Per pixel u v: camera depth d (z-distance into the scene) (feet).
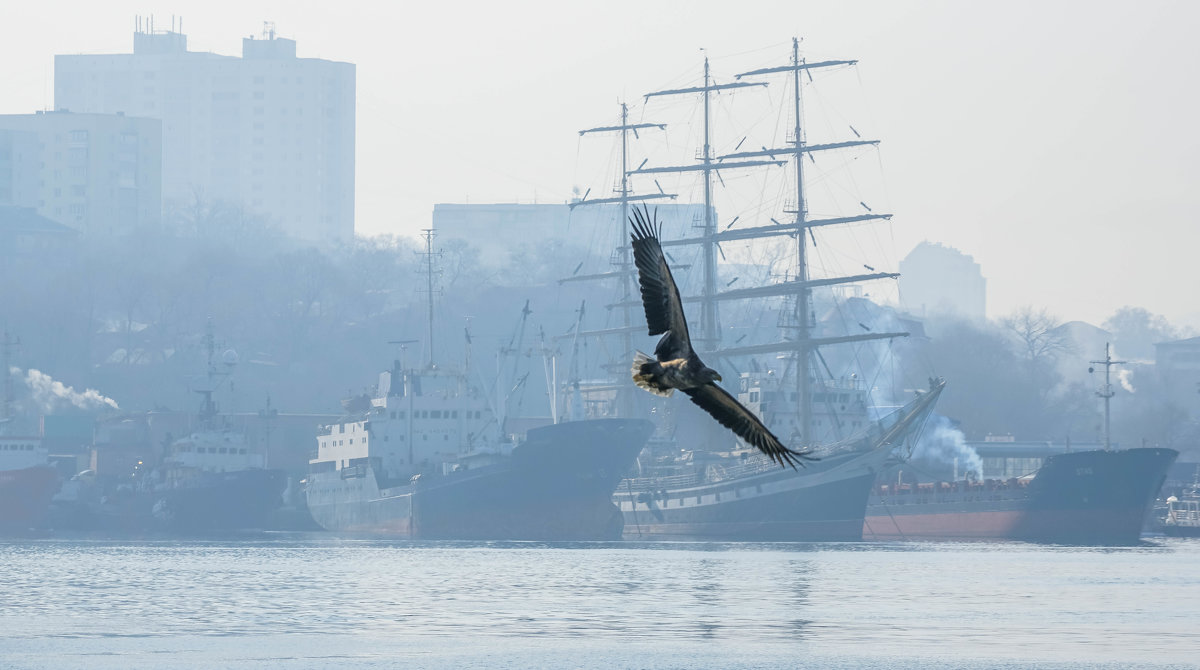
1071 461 566.36
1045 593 364.58
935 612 329.11
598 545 548.31
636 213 97.19
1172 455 563.89
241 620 316.40
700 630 301.43
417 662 264.31
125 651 275.39
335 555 493.36
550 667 260.01
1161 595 360.89
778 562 457.27
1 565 447.01
